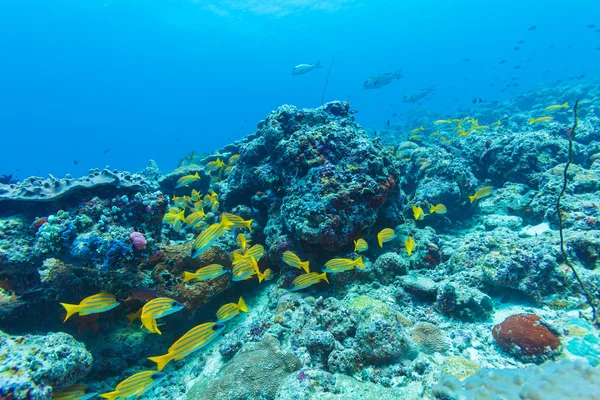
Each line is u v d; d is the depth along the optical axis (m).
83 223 1.69
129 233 1.74
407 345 1.27
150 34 27.19
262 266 2.16
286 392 1.14
